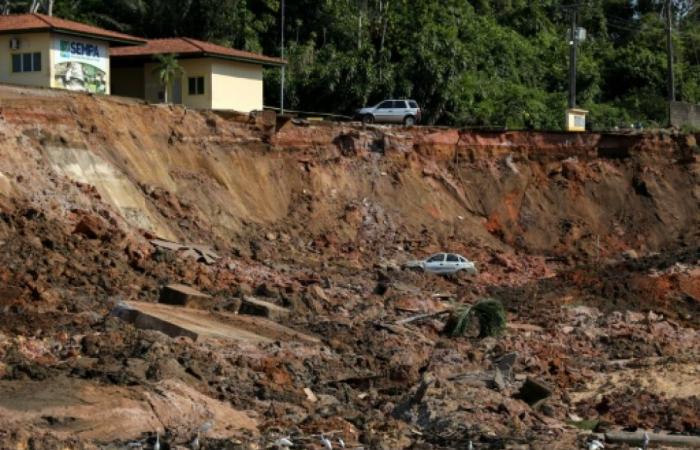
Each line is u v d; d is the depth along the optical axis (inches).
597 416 1284.4
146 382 1148.5
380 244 2721.5
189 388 1151.6
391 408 1246.3
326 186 2815.0
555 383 1460.4
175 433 1025.5
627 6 5167.3
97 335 1386.6
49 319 1493.6
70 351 1312.7
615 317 2113.7
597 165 3238.2
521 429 1166.3
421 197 2955.2
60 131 2207.2
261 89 3021.7
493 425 1164.5
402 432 1106.1
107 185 2229.3
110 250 1889.8
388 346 1633.9
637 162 3272.6
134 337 1408.7
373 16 4040.4
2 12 3452.3
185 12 3545.8
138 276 1841.8
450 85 3631.9
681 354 1779.0
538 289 2384.4
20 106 2148.1
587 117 4062.5
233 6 3582.7
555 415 1274.6
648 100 4394.7
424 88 3607.3
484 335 1830.7
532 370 1525.6
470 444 1028.5
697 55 4982.8
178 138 2561.5
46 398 1061.1
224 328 1582.2
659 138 3334.2
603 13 5128.0
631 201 3179.1
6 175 1943.9
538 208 3090.6
